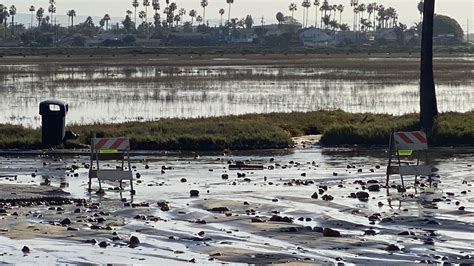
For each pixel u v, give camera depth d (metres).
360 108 78.75
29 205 31.22
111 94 93.00
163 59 189.25
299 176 38.31
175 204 31.12
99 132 50.59
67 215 29.11
